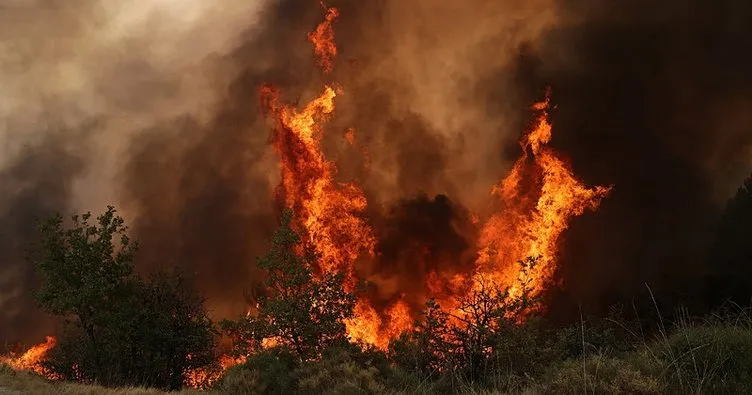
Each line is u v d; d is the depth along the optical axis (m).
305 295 13.82
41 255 17.69
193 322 18.84
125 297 17.97
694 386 6.89
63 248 17.52
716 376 7.04
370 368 9.71
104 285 17.12
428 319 11.32
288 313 13.16
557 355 10.59
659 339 8.62
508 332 10.64
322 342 13.18
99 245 17.61
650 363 7.71
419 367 10.85
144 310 17.97
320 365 10.01
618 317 13.35
